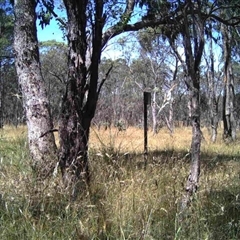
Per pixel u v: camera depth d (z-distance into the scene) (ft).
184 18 14.28
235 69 112.16
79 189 13.64
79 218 11.51
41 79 21.95
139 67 120.88
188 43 13.98
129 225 11.21
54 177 14.46
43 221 11.21
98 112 34.06
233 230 11.84
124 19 19.07
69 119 15.49
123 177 15.29
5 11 59.98
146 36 86.33
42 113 21.36
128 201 12.91
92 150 17.93
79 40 15.66
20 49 21.83
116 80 132.16
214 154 32.14
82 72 15.71
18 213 11.53
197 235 11.27
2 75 119.03
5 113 126.52
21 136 28.55
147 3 18.74
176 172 16.71
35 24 22.34
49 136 21.13
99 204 12.50
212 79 70.69
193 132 13.85
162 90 101.24
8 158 17.47
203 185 15.62
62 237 10.73
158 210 12.67
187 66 14.01
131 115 129.80
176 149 32.73
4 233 10.61
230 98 63.87
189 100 14.03
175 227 11.14
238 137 73.67
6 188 13.19
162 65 115.65
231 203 13.83
